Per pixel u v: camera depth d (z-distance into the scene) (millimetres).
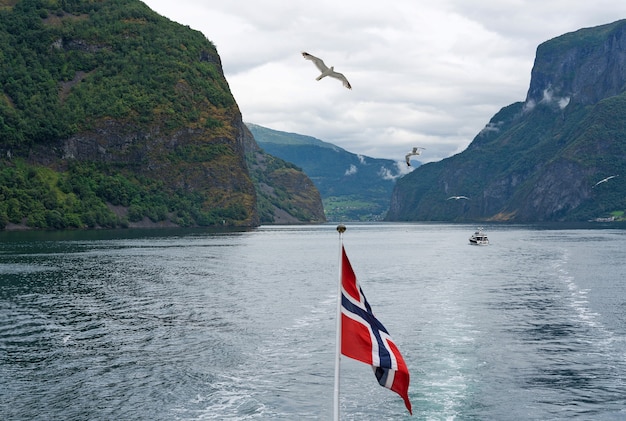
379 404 41375
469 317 68438
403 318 68000
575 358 51594
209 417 38875
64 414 39219
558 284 95500
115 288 88500
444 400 42062
